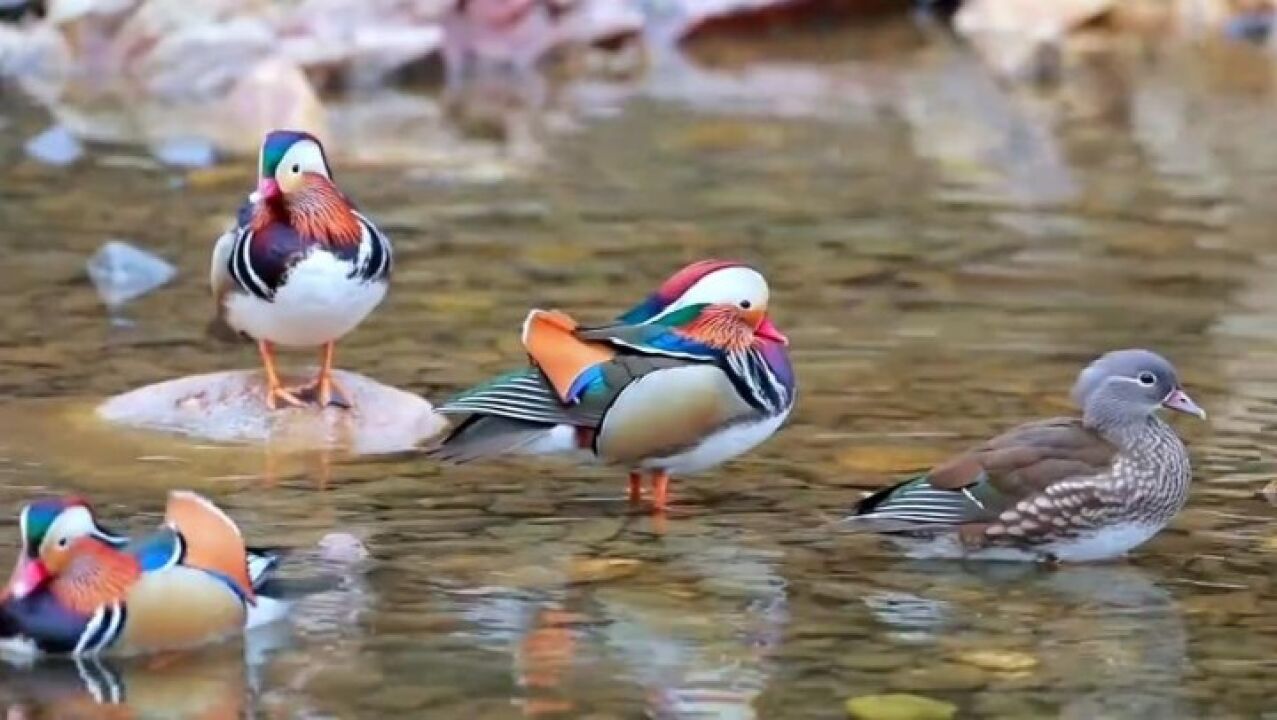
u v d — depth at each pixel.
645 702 9.21
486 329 14.98
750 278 11.61
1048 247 17.55
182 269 16.45
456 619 10.12
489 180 19.61
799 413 13.29
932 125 22.34
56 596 9.54
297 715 9.04
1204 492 12.01
